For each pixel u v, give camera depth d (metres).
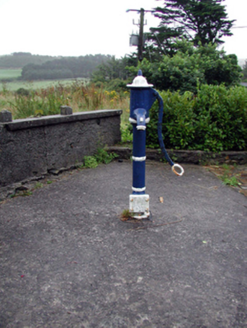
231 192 4.15
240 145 5.57
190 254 2.64
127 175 4.72
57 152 4.57
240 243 2.84
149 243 2.80
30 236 2.89
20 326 1.87
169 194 4.00
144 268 2.44
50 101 6.27
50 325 1.88
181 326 1.89
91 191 4.03
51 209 3.47
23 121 3.89
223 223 3.23
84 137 5.11
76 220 3.22
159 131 3.13
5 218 3.24
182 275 2.36
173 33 28.59
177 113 5.39
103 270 2.40
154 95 2.93
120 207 3.54
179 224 3.17
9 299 2.09
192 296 2.14
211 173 4.96
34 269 2.40
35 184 4.16
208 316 1.97
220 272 2.41
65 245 2.75
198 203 3.74
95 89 9.41
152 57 27.36
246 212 3.52
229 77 11.81
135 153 3.07
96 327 1.87
